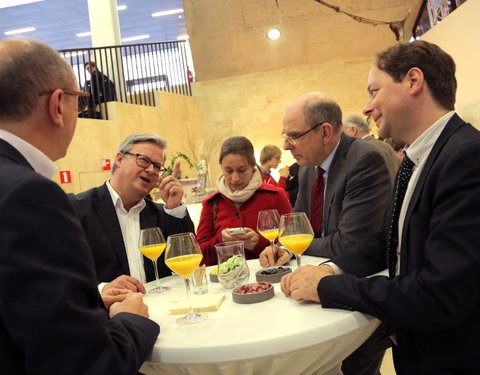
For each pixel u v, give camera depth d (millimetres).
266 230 1756
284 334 1025
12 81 913
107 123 7453
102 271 1979
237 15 9250
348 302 1151
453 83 1266
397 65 1258
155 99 9773
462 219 1016
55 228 796
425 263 1122
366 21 5094
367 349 1846
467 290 996
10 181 793
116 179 2148
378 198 1883
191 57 10555
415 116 1264
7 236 751
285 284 1350
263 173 4551
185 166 9680
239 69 10391
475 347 1069
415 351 1191
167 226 2186
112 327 973
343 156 2037
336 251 1844
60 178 6539
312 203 2252
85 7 14078
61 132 1007
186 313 1286
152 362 1036
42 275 760
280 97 10375
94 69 8055
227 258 1562
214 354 997
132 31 16156
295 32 9609
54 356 761
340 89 10195
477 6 4906
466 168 1042
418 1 8859
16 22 14625
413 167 1336
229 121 10516
